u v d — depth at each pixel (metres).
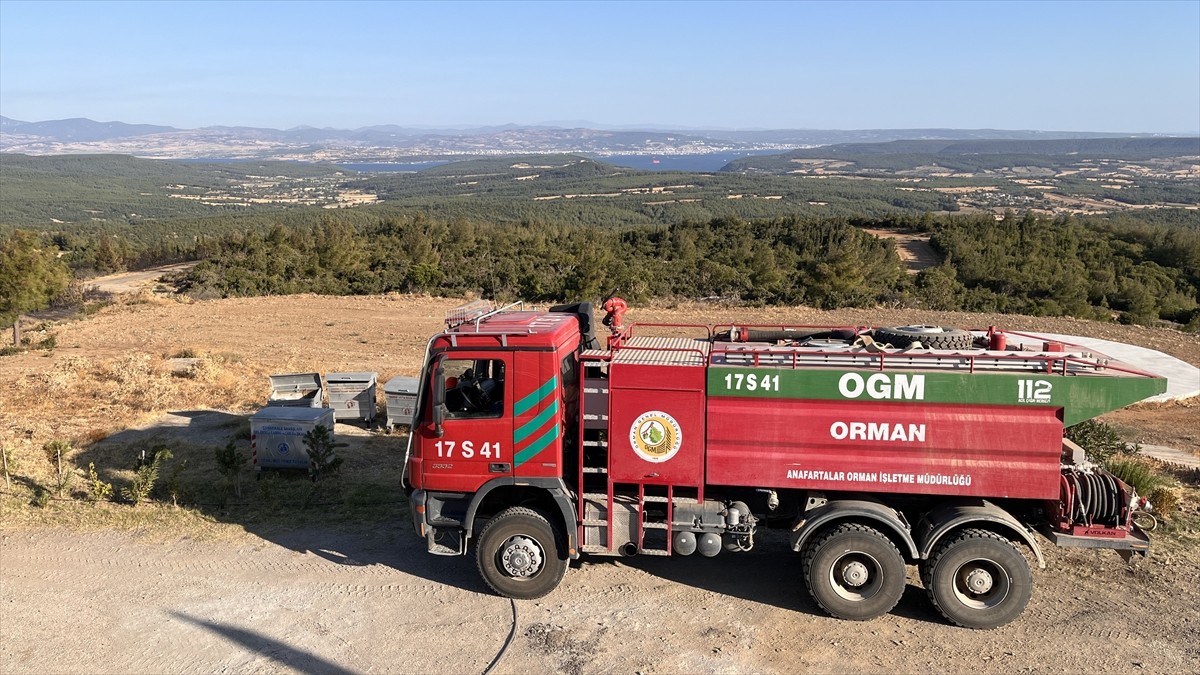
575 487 8.00
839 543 7.28
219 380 18.56
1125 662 6.66
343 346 24.31
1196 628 7.14
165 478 11.91
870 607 7.32
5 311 25.98
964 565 7.17
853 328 8.55
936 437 7.10
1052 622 7.32
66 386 18.11
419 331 27.06
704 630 7.32
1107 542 7.02
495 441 7.81
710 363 7.40
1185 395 18.25
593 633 7.29
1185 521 9.55
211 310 31.94
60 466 11.52
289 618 7.70
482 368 8.06
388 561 8.95
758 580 8.31
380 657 6.99
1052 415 6.92
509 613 7.72
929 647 6.96
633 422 7.53
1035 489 7.00
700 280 43.22
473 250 66.12
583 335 8.72
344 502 10.79
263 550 9.28
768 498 7.77
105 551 9.28
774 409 7.31
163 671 6.83
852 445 7.23
